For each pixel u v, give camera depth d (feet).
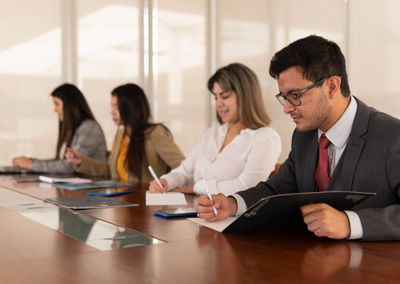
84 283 2.18
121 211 4.47
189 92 18.31
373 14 12.28
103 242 3.07
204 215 3.89
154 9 17.57
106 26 16.75
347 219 3.17
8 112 14.94
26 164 9.72
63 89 10.57
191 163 7.52
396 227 3.14
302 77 3.79
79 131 10.49
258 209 3.16
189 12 18.22
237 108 6.84
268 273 2.37
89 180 7.68
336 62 3.85
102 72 16.72
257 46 16.55
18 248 2.88
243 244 3.04
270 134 6.53
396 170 3.65
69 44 16.03
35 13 15.35
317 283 2.21
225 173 6.63
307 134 4.60
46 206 4.75
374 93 12.26
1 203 4.98
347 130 4.02
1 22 14.75
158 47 17.71
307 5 14.44
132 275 2.31
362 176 3.83
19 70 15.11
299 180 4.56
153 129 8.98
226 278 2.27
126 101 8.96
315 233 3.16
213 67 18.58
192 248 2.91
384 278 2.30
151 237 3.25
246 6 16.96
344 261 2.62
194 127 18.44
